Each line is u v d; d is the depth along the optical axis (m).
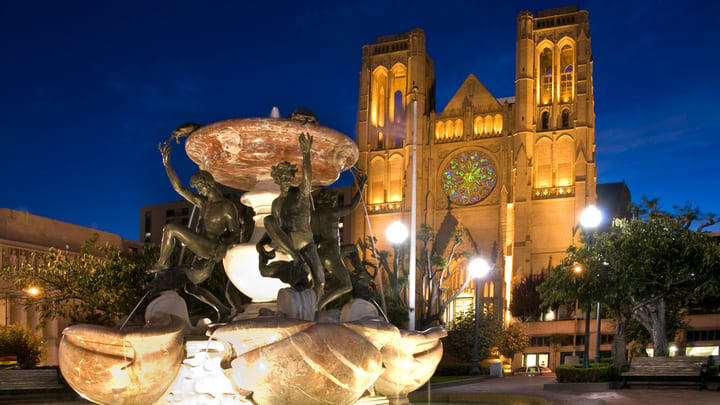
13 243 50.44
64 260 29.78
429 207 90.44
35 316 47.75
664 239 31.31
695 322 60.81
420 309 77.44
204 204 11.01
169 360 8.85
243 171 12.21
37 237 53.72
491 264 84.75
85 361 8.45
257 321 8.40
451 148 91.12
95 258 29.70
